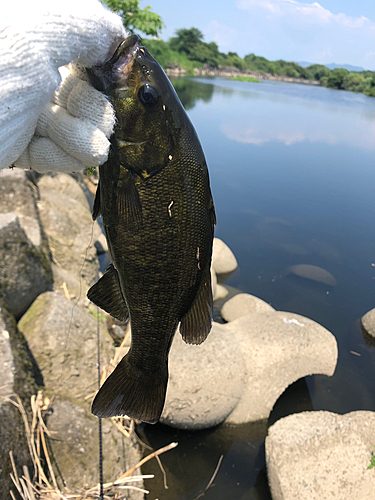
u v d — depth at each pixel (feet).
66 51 0.79
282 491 2.45
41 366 2.66
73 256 4.16
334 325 4.71
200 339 1.17
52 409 2.39
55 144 0.89
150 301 1.11
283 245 6.55
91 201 6.26
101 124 0.89
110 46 0.90
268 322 3.61
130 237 1.04
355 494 2.40
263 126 16.20
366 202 8.59
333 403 3.49
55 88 0.81
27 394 2.25
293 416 2.84
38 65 0.74
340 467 2.50
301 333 3.47
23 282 2.95
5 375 2.16
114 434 2.56
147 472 2.74
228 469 2.85
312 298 5.22
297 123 17.71
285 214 7.71
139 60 0.96
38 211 4.30
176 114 1.01
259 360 3.26
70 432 2.33
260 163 10.83
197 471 2.81
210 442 3.01
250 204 8.04
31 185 4.54
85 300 3.61
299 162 11.23
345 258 6.27
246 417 3.12
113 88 0.96
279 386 3.26
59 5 0.76
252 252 6.29
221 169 10.04
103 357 3.00
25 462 1.93
